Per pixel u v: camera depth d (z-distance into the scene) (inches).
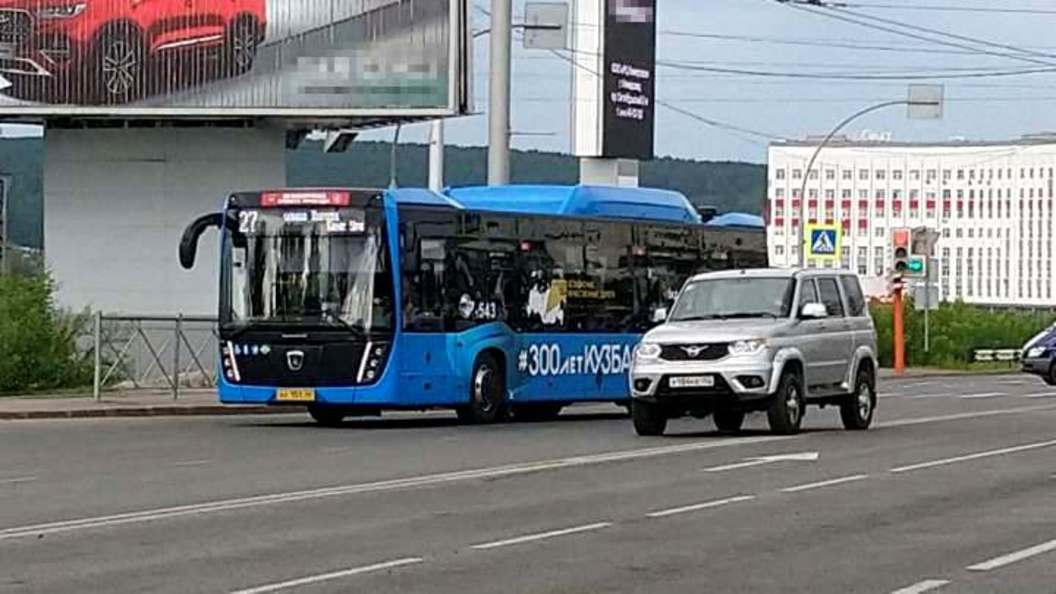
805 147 4820.4
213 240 2335.1
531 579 574.2
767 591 552.7
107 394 1656.0
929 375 2864.2
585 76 2568.9
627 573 588.1
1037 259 5369.1
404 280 1309.1
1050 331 2480.3
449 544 658.2
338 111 2199.8
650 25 2608.3
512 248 1417.3
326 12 2197.3
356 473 947.3
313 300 1305.4
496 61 1861.5
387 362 1294.3
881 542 669.3
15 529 695.7
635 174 2618.1
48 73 2187.5
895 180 5034.5
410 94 2197.3
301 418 1489.9
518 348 1418.6
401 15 2197.3
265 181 2342.5
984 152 5344.5
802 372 1207.6
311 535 682.8
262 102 2198.6
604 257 1509.6
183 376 1742.1
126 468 977.5
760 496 829.2
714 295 1235.2
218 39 2198.6
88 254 2332.7
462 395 1364.4
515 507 782.5
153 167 2331.4
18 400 1571.1
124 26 2191.2
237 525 714.2
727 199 4808.1
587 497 824.3
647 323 1546.5
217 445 1155.3
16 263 2015.3
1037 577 583.8
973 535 690.8
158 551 635.5
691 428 1352.1
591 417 1572.3
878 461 1021.2
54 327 1724.9
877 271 4943.4
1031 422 1425.9
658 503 799.1
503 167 1856.5
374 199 1305.4
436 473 946.1
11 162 4077.3
